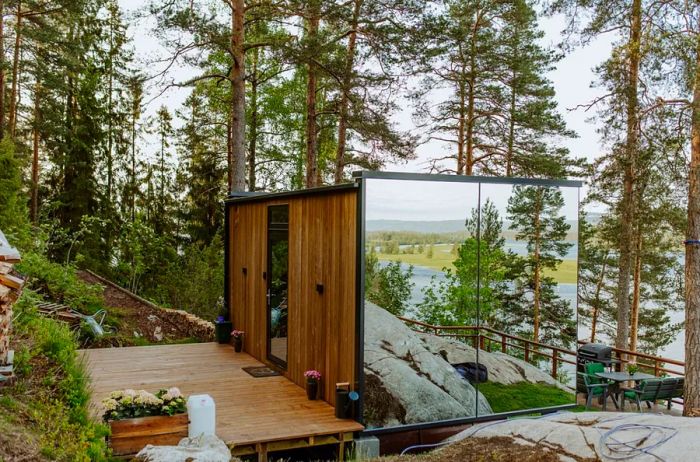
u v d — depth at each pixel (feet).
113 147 72.38
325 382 22.04
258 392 23.09
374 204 19.84
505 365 22.33
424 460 15.60
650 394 27.78
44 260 36.24
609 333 69.77
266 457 17.98
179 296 48.73
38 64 51.11
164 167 76.64
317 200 23.00
